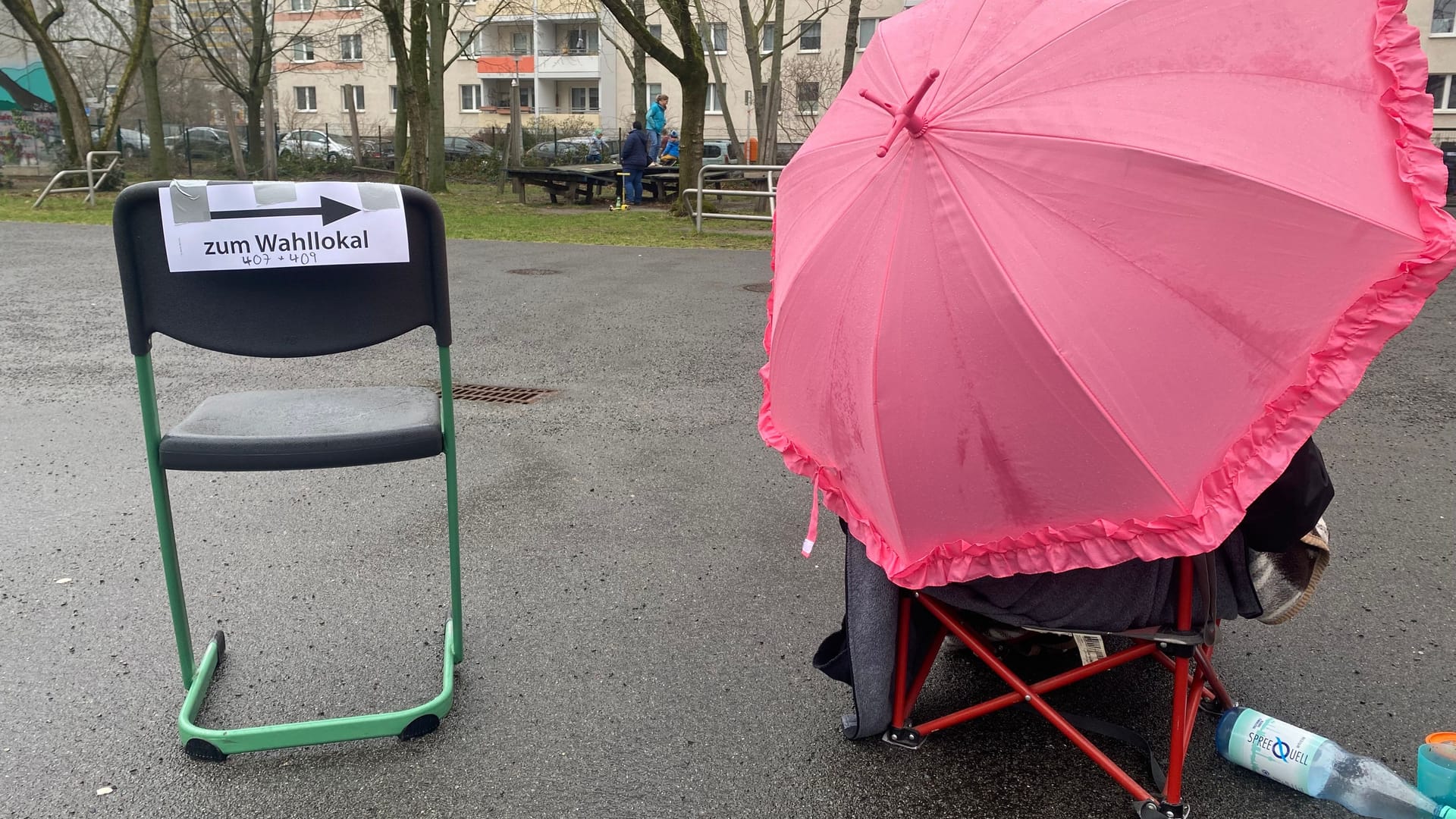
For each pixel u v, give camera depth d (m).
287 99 52.22
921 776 2.51
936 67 1.98
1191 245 1.76
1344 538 3.93
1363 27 1.77
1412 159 1.72
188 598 3.44
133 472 4.67
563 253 12.98
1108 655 2.73
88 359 6.87
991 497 1.98
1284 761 2.41
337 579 3.59
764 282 10.62
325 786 2.47
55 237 13.67
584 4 52.12
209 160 32.16
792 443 2.32
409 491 4.46
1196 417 1.84
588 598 3.47
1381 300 1.72
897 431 1.95
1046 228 1.80
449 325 2.55
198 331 2.39
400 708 2.80
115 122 23.28
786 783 2.48
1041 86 1.84
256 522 4.11
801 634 3.24
